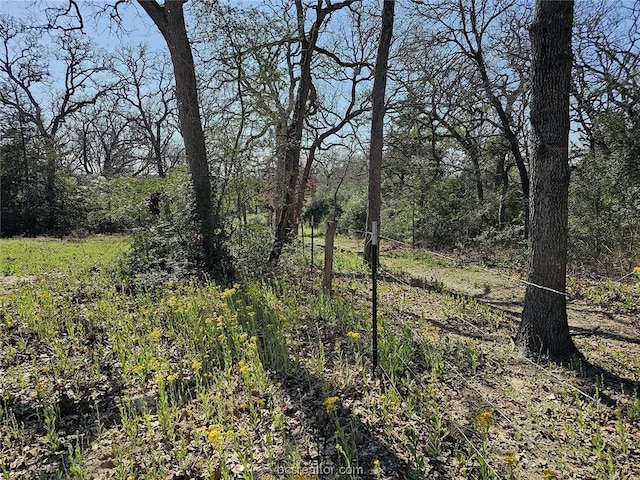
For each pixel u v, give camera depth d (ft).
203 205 35.22
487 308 26.18
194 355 17.31
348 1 43.14
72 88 108.88
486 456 11.35
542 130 17.85
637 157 37.73
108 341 19.57
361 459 11.31
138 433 12.59
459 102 48.47
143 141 141.28
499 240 57.98
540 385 15.84
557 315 18.16
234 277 33.47
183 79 34.58
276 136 41.52
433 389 14.69
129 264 32.81
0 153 85.30
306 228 111.24
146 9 33.94
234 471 10.89
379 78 42.42
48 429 12.40
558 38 17.38
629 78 40.83
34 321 20.75
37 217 83.82
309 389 14.99
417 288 33.58
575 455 11.64
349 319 22.06
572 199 42.73
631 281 33.53
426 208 68.64
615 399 14.80
